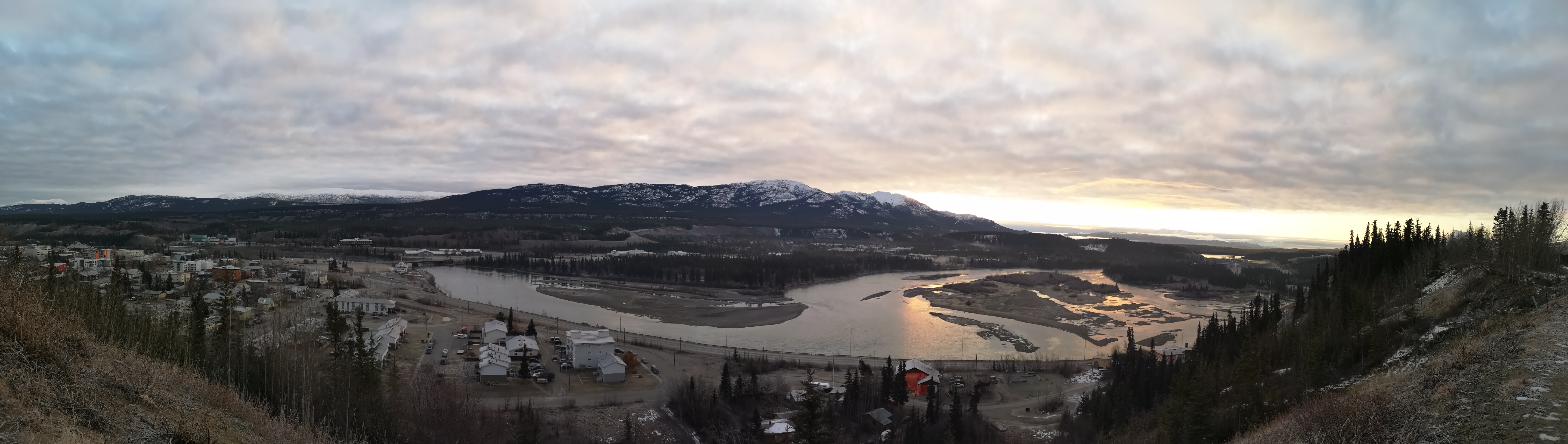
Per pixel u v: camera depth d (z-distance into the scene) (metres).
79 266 182.50
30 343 29.03
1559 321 49.06
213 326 93.94
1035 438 92.19
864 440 90.31
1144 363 114.81
